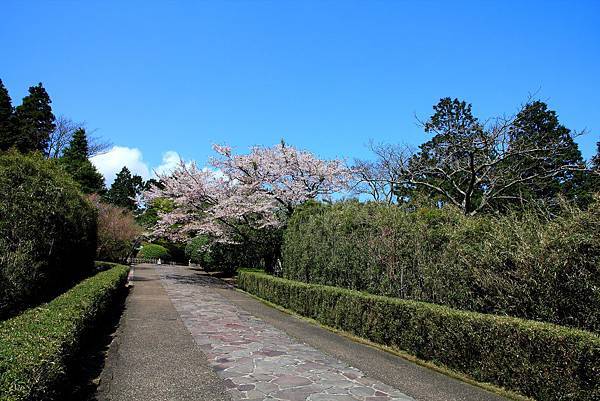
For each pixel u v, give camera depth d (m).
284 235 15.62
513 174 17.20
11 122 28.95
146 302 12.20
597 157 14.67
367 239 10.16
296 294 11.73
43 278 8.09
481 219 7.81
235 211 17.31
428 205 11.41
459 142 16.83
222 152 18.06
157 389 4.86
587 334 4.61
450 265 7.54
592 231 5.43
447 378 5.80
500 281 6.47
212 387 4.97
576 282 5.42
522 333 5.19
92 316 6.38
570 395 4.57
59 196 8.81
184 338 7.64
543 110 19.09
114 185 49.94
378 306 8.05
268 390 4.91
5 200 7.46
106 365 5.77
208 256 24.31
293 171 17.91
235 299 14.13
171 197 19.22
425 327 6.77
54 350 3.58
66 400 4.31
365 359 6.68
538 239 6.12
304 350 7.12
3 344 3.57
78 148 34.47
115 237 19.70
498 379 5.46
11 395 2.56
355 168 21.77
